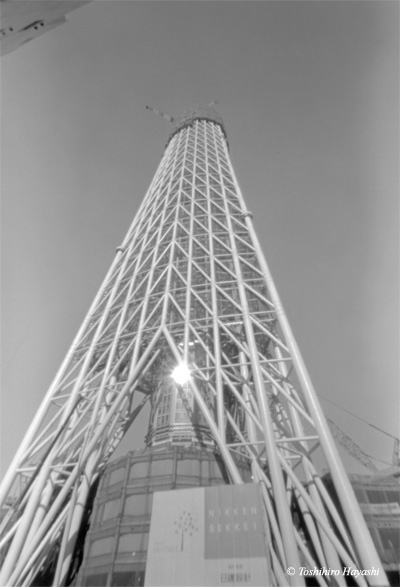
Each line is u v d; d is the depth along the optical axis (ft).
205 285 221.66
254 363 158.30
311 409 135.13
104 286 258.98
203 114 474.08
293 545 102.89
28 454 163.22
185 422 198.80
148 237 282.97
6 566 122.11
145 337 207.00
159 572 96.63
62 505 157.07
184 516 106.22
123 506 142.20
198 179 334.65
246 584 91.35
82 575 132.77
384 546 137.28
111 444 201.98
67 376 200.64
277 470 119.96
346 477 113.19
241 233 261.03
